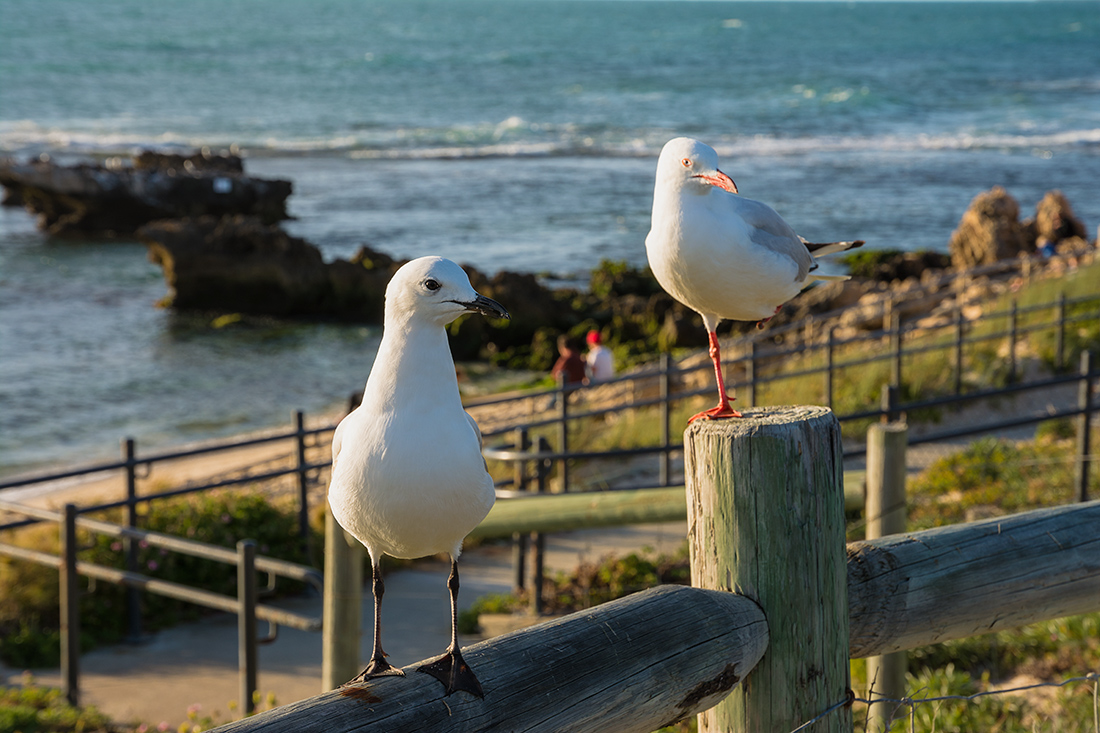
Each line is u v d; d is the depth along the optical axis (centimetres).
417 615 938
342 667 565
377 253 3628
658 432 1444
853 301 2464
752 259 375
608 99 9756
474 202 5334
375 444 243
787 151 6844
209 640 936
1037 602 302
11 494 1808
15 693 796
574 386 1099
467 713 216
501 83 10962
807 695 270
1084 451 964
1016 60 13700
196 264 3425
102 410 2458
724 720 278
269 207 4788
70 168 4644
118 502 874
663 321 2856
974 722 541
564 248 4341
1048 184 5431
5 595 959
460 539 259
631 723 239
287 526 1108
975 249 2744
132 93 9681
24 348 2994
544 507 546
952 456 1180
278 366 2891
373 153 6981
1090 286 1708
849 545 295
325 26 19912
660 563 991
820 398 1490
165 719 766
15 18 17562
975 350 1573
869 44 17050
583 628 240
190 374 2791
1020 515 314
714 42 17462
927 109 8919
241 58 12912
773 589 267
